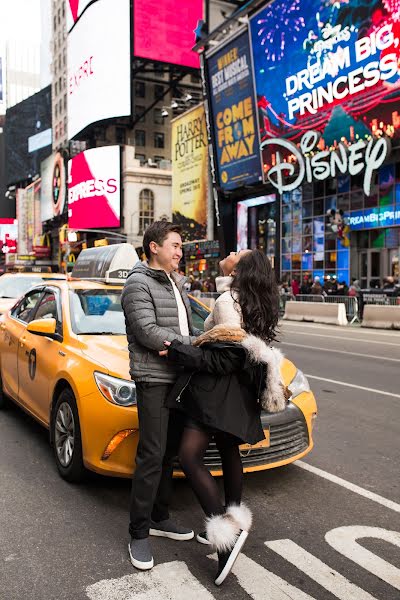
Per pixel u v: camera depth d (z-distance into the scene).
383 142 22.36
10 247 110.12
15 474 4.24
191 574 2.85
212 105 34.38
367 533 3.35
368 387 7.99
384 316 18.11
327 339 14.89
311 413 4.16
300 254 31.22
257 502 3.81
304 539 3.26
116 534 3.28
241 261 2.97
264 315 2.90
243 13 30.33
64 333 4.66
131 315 2.92
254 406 2.85
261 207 37.94
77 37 71.62
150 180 66.81
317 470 4.45
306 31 26.17
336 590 2.72
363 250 27.62
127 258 8.95
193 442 2.85
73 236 61.66
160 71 68.75
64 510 3.61
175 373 2.95
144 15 65.31
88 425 3.71
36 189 95.94
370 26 22.73
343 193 28.09
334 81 24.88
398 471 4.45
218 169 35.19
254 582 2.78
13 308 6.49
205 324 3.14
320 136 26.14
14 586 2.71
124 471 3.59
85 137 73.25
